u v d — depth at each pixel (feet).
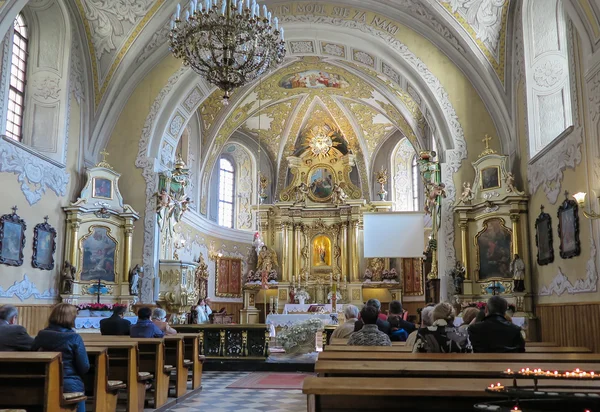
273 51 37.42
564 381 12.18
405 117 74.90
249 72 36.96
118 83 58.75
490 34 54.44
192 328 45.73
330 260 94.99
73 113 55.06
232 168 96.68
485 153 54.29
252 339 45.32
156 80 60.13
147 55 59.67
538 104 49.44
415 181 93.35
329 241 95.61
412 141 80.18
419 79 58.54
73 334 19.58
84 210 53.36
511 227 51.72
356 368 14.21
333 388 11.50
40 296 49.08
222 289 86.84
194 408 27.86
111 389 22.24
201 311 64.08
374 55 61.21
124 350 24.75
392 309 33.42
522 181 52.65
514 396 10.21
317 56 66.95
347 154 95.71
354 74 74.02
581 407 11.27
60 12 53.01
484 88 56.85
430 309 26.86
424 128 75.15
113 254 55.52
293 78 79.51
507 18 53.16
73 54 54.85
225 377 40.52
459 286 53.31
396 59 59.41
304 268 94.79
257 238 81.61
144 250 57.26
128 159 59.06
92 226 54.54
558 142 42.98
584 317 38.50
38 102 52.54
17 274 46.19
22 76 52.16
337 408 12.44
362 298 90.27
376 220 64.64
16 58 51.21
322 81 81.25
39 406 17.12
